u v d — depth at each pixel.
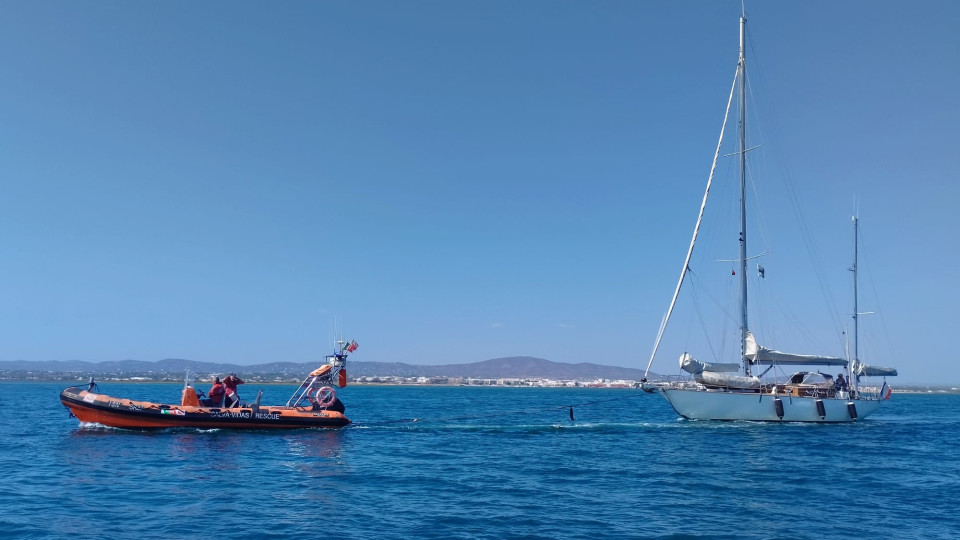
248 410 26.48
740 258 35.66
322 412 27.95
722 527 12.79
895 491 16.72
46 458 20.17
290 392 111.00
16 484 16.22
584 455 22.56
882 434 31.38
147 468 18.53
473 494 15.67
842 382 36.75
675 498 15.46
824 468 20.19
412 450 23.22
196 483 16.48
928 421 43.97
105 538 11.48
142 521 12.67
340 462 20.12
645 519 13.35
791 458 22.27
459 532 12.14
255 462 19.77
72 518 12.87
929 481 18.20
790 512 14.16
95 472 17.89
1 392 90.00
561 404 66.50
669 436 28.73
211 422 26.03
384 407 56.81
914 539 12.14
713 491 16.36
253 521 12.75
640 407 65.69
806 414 34.03
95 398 25.94
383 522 12.82
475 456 22.03
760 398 33.25
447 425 32.44
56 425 31.33
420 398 85.56
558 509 14.16
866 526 13.05
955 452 24.88
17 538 11.45
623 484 17.17
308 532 11.99
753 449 24.53
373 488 16.23
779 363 35.03
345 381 29.12
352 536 11.77
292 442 24.20
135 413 25.62
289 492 15.57
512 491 16.09
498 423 34.44
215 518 12.95
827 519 13.59
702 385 33.31
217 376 27.48
